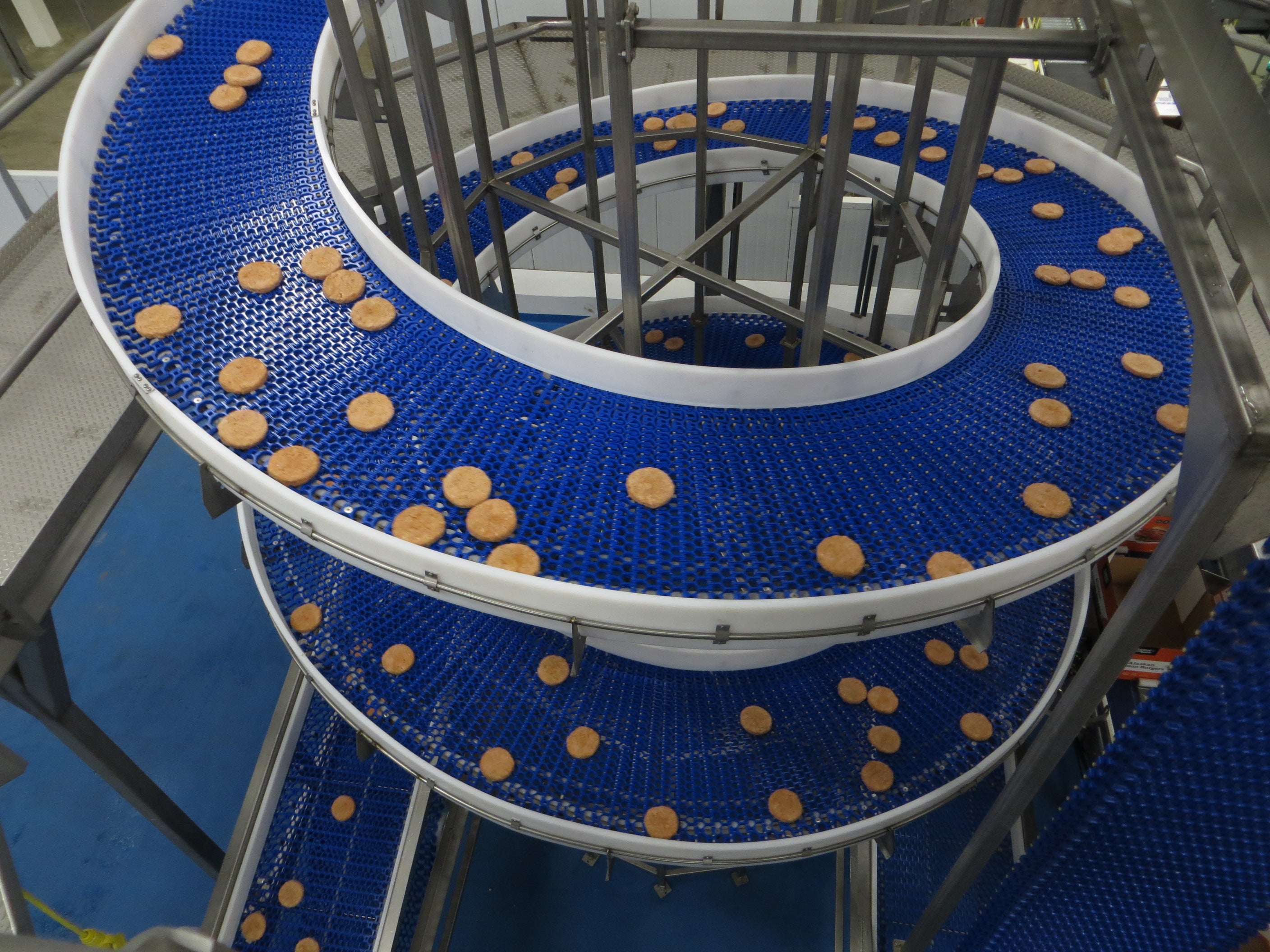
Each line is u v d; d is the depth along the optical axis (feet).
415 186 15.34
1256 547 20.66
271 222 12.25
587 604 8.87
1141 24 6.70
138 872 24.95
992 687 17.31
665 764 15.88
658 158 20.67
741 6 27.53
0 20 23.61
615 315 14.70
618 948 23.77
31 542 12.05
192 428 9.73
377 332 11.32
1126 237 15.26
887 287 18.85
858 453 10.84
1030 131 17.80
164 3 14.16
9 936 3.34
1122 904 10.32
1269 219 4.97
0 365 13.61
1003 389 12.07
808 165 19.15
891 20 18.01
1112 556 24.76
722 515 9.90
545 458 10.25
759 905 24.36
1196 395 5.47
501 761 15.28
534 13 29.94
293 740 21.94
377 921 19.85
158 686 29.12
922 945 15.52
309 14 15.16
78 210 11.73
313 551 18.53
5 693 14.23
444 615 17.56
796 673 17.56
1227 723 7.27
